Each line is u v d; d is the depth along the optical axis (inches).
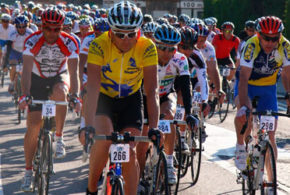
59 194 423.8
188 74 401.7
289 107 392.2
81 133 272.8
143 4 1701.5
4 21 968.9
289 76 385.7
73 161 538.0
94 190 318.7
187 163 472.4
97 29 504.7
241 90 370.0
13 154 561.0
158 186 353.7
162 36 375.2
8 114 829.8
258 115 369.1
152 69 308.0
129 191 301.1
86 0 2117.4
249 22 923.4
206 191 436.8
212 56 522.3
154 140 278.8
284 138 664.4
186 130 480.7
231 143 635.5
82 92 532.4
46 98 433.7
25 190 408.8
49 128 390.0
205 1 1822.1
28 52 398.6
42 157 387.2
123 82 315.6
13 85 849.5
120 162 283.9
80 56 533.3
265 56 373.7
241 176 397.1
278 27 354.0
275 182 342.0
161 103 407.8
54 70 427.8
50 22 392.8
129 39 289.9
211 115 823.1
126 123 317.1
